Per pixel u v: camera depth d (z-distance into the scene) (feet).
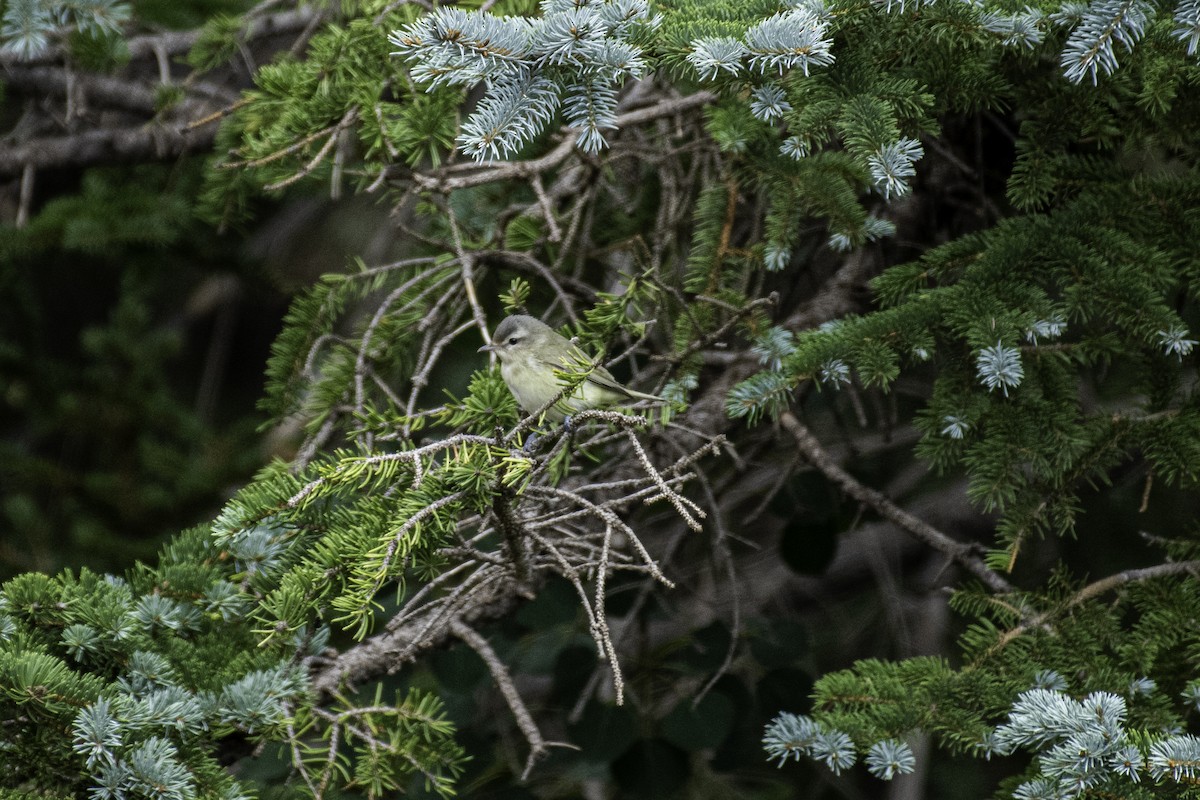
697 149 34.42
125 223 40.47
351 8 31.96
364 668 27.25
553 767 38.24
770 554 48.67
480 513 22.13
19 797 19.01
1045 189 27.22
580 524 31.32
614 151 34.47
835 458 44.21
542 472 27.17
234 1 41.60
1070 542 41.78
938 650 45.85
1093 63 22.45
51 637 21.83
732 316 28.89
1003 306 25.70
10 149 41.04
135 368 46.16
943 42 24.84
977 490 24.90
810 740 22.20
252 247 54.49
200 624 23.59
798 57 22.26
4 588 21.63
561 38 21.91
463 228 35.50
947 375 26.37
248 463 44.14
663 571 38.14
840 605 48.32
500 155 24.59
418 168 31.40
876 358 25.67
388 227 48.55
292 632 22.02
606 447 34.04
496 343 30.27
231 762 24.34
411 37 22.08
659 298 30.94
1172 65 23.63
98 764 19.43
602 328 28.60
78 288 61.11
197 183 43.55
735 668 38.58
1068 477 25.58
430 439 26.05
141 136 40.88
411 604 23.03
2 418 46.14
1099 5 22.81
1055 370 26.05
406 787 30.71
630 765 35.60
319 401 30.76
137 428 45.65
